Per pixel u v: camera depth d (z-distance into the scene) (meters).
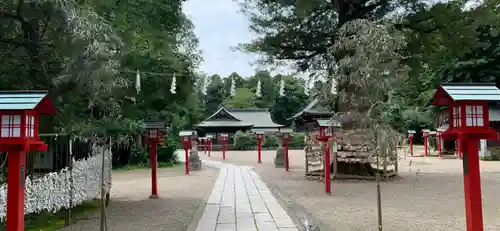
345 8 17.42
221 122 58.97
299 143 52.06
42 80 8.70
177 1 11.56
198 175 21.73
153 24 11.34
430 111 38.28
